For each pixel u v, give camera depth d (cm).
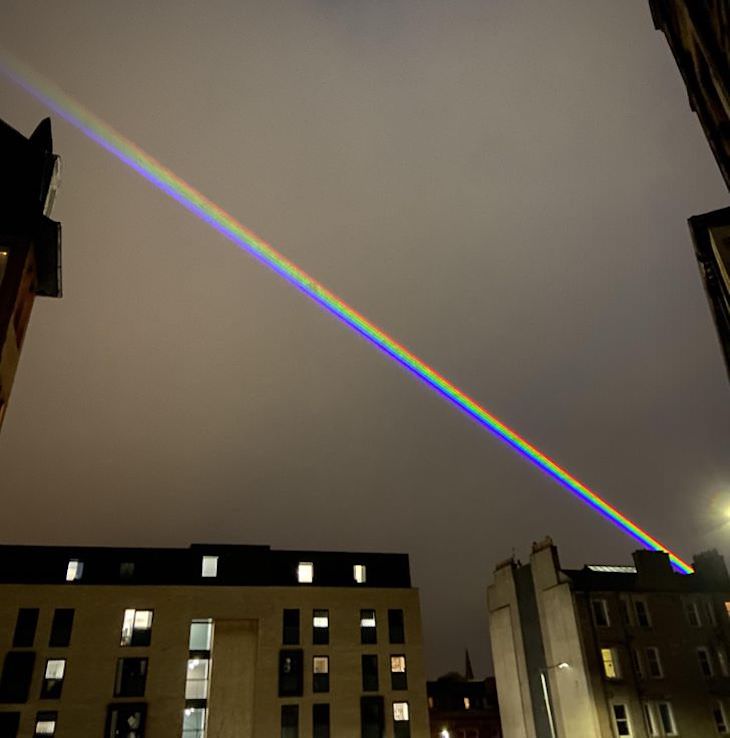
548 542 4962
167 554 5175
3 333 2617
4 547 4897
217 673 4753
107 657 4581
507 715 5053
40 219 2897
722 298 2553
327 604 5134
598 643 4519
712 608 5006
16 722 4291
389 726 4841
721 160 2205
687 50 2247
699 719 4469
